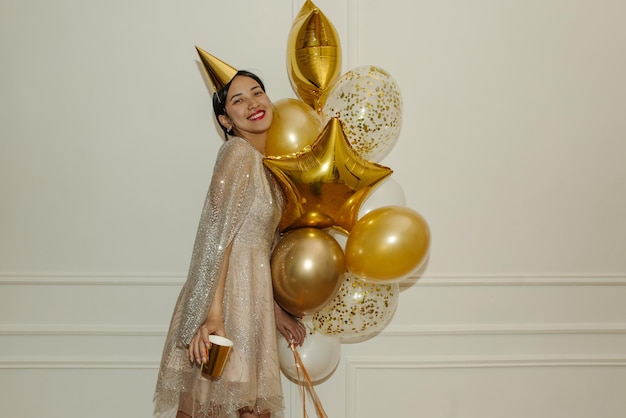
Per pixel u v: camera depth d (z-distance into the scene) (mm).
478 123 2469
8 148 2352
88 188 2375
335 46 2150
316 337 2141
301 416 2432
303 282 1920
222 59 2383
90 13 2352
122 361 2393
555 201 2506
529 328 2502
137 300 2400
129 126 2375
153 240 2396
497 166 2482
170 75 2375
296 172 1943
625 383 2535
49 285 2379
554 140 2492
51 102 2354
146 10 2363
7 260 2367
